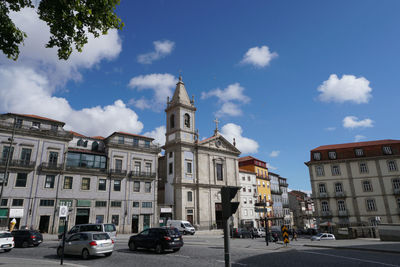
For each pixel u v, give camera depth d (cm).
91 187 3788
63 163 3609
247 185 6469
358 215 4597
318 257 1425
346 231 3634
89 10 788
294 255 1526
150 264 1332
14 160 3244
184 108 5406
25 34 771
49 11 788
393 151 4712
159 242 1725
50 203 3428
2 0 746
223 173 5600
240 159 7450
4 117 3350
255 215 6419
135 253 1734
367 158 4769
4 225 3059
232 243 2566
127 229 3953
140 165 4334
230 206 668
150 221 4238
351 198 4700
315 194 4903
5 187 3150
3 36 752
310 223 9281
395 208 4456
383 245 1997
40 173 3428
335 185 4844
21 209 3195
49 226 3356
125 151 4225
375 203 4569
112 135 4209
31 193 3306
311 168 5047
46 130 3559
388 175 4616
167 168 5216
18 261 1366
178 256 1573
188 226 3878
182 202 4744
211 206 5138
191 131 5369
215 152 5572
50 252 1834
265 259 1390
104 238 1614
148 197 4297
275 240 2833
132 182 4184
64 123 3759
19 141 3362
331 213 4722
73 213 3562
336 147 5103
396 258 1342
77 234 1642
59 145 3653
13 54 787
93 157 3934
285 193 8644
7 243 1839
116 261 1444
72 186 3634
